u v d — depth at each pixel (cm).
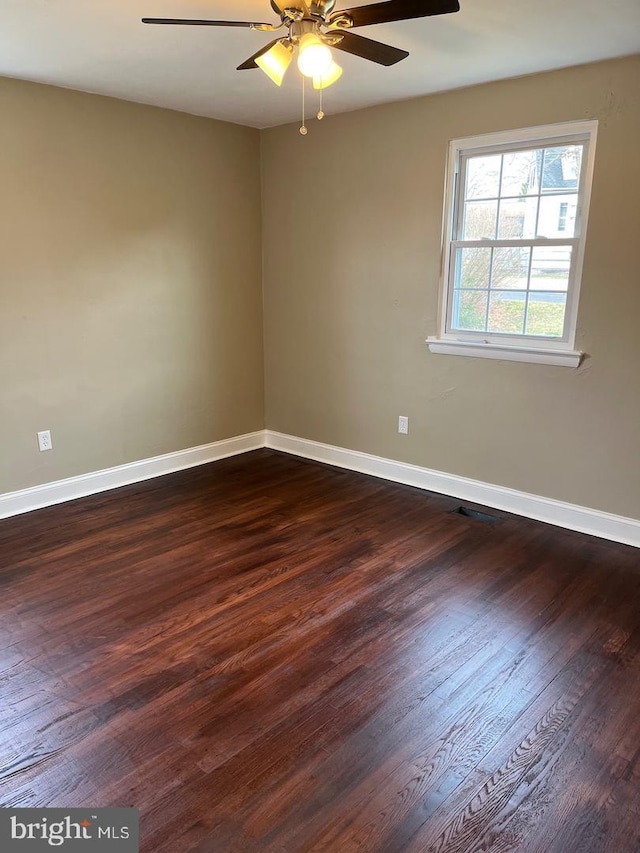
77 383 382
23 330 352
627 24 244
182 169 409
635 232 297
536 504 358
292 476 437
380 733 194
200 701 208
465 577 291
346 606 266
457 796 171
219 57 286
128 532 341
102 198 372
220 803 169
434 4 181
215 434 471
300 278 452
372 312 414
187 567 301
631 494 321
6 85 323
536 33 255
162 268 412
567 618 258
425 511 372
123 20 240
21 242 343
